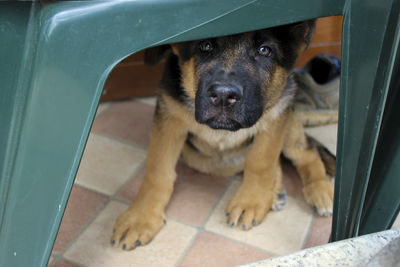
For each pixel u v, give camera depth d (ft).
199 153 3.10
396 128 2.36
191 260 2.69
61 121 2.04
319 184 3.00
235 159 3.08
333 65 3.52
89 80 2.04
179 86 2.76
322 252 2.08
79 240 2.73
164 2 2.04
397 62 2.33
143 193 2.82
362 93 2.28
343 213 2.43
